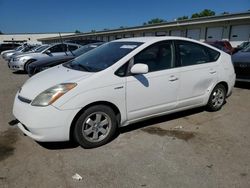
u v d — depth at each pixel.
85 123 3.47
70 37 59.69
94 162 3.23
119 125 3.83
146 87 3.86
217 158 3.33
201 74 4.59
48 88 3.34
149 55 3.96
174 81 4.18
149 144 3.71
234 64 7.22
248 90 7.20
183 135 4.03
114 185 2.78
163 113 4.25
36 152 3.47
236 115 4.98
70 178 2.90
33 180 2.86
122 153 3.46
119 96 3.61
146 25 33.59
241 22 21.98
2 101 6.13
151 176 2.94
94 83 3.41
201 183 2.81
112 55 3.95
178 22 28.44
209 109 5.12
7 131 4.19
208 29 25.52
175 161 3.26
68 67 4.16
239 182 2.83
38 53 12.02
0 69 13.95
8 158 3.32
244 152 3.49
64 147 3.61
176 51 4.29
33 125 3.23
